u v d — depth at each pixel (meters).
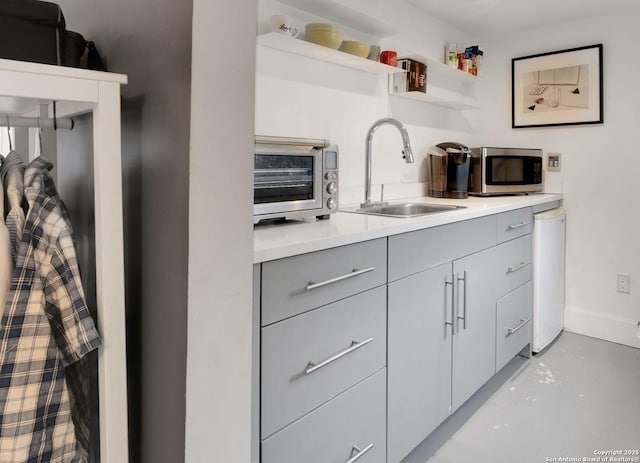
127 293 1.04
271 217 1.51
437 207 2.28
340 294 1.37
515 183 3.02
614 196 2.97
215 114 0.82
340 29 2.12
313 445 1.31
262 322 1.14
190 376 0.83
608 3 2.73
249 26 0.86
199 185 0.81
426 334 1.79
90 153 1.04
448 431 2.02
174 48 0.82
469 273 2.07
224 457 0.90
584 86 3.01
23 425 0.79
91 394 1.06
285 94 2.12
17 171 0.92
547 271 2.85
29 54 0.84
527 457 1.83
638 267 2.91
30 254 0.80
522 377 2.53
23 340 0.79
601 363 2.69
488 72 3.43
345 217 1.83
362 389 1.48
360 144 2.54
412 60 2.69
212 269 0.85
